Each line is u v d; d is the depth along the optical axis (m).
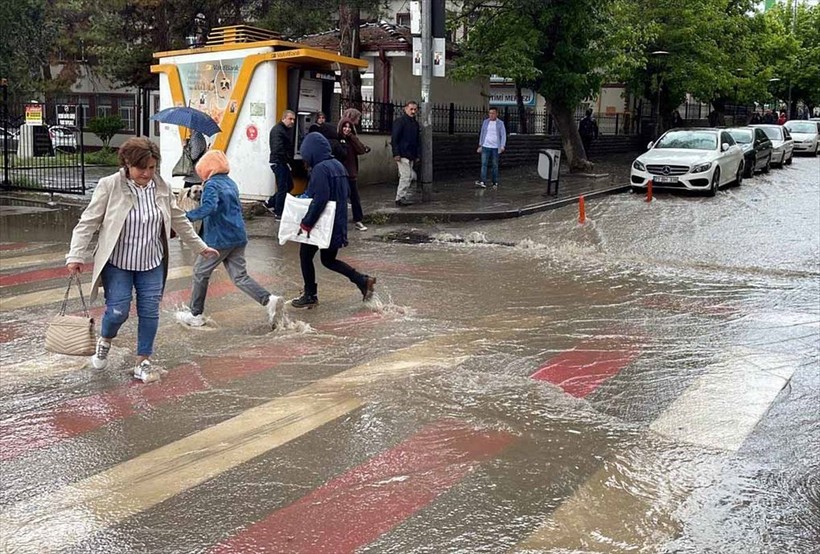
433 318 8.16
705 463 4.91
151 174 6.02
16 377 6.20
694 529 4.11
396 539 3.94
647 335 7.69
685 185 18.17
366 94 29.02
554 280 10.11
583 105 31.72
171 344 7.13
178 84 15.95
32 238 12.51
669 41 31.72
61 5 26.00
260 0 24.70
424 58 15.40
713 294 9.48
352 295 9.11
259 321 7.92
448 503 4.32
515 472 4.71
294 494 4.40
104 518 4.12
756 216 15.24
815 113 80.25
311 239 8.14
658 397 6.02
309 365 6.59
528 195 17.41
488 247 12.41
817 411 5.79
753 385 6.32
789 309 8.80
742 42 36.81
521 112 26.97
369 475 4.64
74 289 9.05
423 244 12.66
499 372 6.49
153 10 25.11
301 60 15.08
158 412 5.56
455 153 22.52
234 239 7.50
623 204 16.84
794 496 4.50
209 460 4.81
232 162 15.49
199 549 3.82
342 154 12.83
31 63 23.55
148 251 6.10
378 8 21.69
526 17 20.64
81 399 5.78
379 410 5.62
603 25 21.31
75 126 23.59
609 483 4.61
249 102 15.20
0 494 4.36
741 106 54.16
